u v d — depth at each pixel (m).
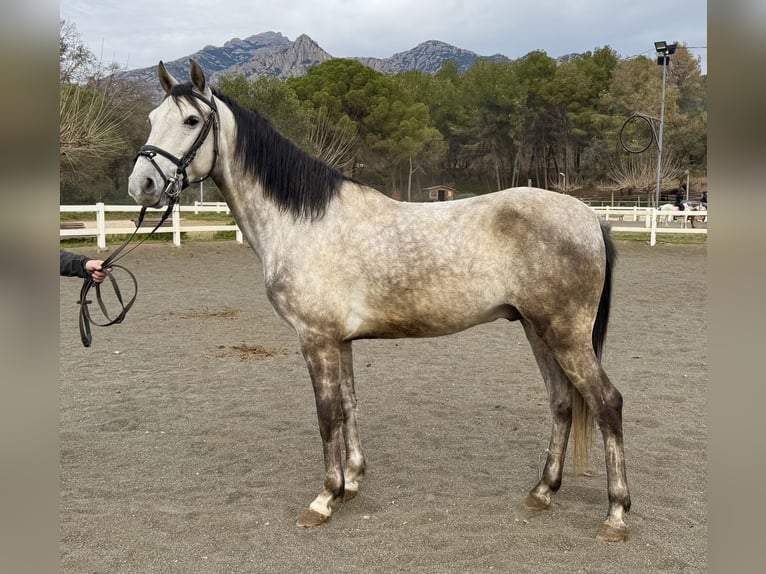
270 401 4.83
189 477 3.47
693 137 38.09
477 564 2.53
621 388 5.07
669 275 11.86
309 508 2.95
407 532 2.81
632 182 33.62
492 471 3.53
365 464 3.45
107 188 30.58
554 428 3.11
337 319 2.97
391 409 4.64
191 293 9.77
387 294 2.90
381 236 2.92
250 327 7.52
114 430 4.21
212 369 5.73
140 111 22.75
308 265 2.96
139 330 7.32
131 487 3.33
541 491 3.05
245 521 2.94
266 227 3.11
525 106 46.50
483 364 5.94
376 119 36.00
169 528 2.87
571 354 2.77
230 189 3.20
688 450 3.78
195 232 17.30
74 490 3.28
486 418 4.43
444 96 48.69
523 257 2.75
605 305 2.92
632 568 2.50
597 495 3.23
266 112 23.41
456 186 51.28
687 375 5.44
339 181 3.09
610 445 2.76
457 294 2.84
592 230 2.82
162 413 4.54
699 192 36.41
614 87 43.59
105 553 2.64
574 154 48.88
